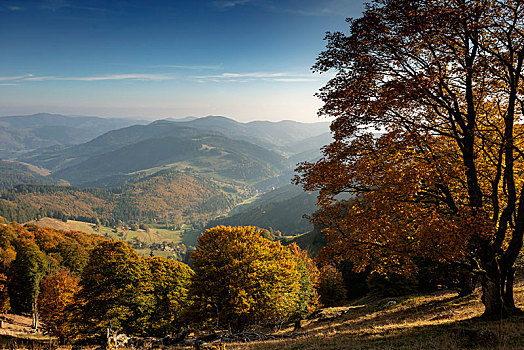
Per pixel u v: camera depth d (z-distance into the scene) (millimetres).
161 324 41219
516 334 10852
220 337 22859
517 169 15266
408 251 13750
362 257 15547
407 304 29469
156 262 45750
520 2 11562
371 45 13898
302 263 45719
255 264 29531
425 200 15031
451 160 14953
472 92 14805
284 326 40750
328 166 14953
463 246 12430
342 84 15008
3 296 55562
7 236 80188
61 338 41500
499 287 13484
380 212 14125
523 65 14172
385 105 13328
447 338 11891
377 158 14414
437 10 11836
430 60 14695
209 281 29891
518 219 12906
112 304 33531
